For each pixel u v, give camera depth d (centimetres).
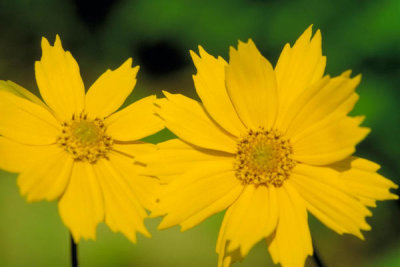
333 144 29
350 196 29
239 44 29
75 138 30
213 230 41
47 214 41
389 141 41
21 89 30
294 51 30
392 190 42
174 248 41
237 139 30
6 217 41
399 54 41
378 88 41
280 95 30
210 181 29
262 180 30
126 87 30
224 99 30
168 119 29
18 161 29
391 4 41
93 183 29
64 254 41
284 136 30
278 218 29
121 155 30
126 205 29
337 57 42
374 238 42
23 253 41
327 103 29
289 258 29
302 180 29
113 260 41
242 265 41
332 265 41
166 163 29
